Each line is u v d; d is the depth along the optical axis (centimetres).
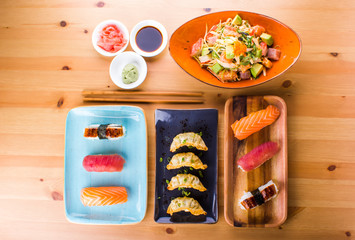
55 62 76
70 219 74
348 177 74
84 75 76
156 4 74
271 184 71
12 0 76
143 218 73
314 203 74
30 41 76
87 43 75
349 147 74
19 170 76
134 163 75
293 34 66
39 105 76
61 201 76
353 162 74
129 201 75
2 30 76
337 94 74
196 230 75
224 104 75
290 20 74
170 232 75
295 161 74
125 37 73
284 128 71
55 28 76
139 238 76
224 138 73
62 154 76
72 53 76
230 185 73
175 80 75
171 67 75
